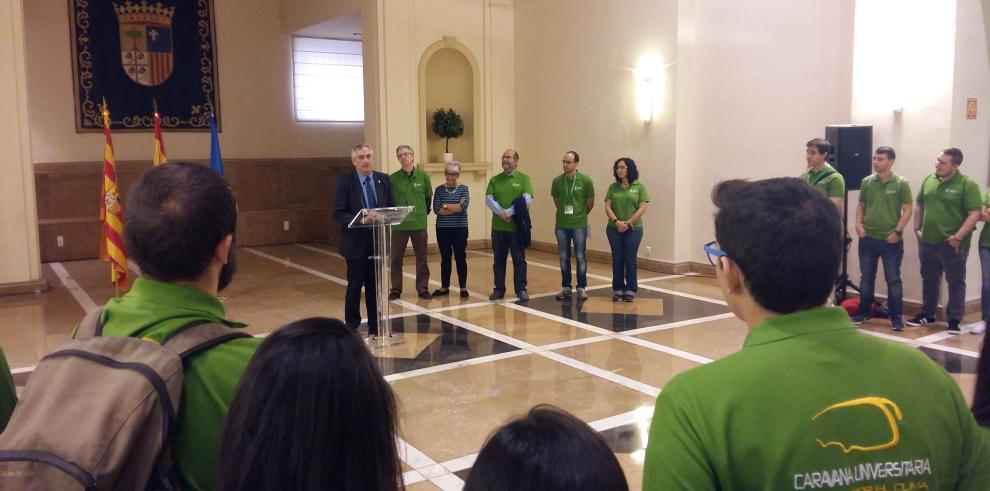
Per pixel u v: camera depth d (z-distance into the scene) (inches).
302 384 45.6
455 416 189.6
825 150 282.7
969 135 283.7
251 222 518.6
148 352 52.7
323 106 545.0
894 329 271.1
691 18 378.9
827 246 51.2
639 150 402.6
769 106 347.6
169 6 492.1
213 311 59.5
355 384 46.6
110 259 303.0
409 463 161.3
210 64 506.6
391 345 257.0
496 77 478.0
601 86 422.3
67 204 472.1
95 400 49.8
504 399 201.8
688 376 51.6
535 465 39.2
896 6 288.0
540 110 466.6
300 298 341.1
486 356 243.0
